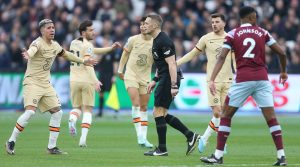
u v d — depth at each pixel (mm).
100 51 31500
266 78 22844
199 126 41875
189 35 60125
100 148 29188
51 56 26078
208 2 66562
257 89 22875
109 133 36969
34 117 49250
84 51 30531
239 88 22734
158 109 25969
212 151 28438
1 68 55875
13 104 55062
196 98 53188
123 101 54312
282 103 52250
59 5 67000
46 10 62906
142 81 31031
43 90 26047
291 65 52906
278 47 22953
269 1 62062
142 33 31109
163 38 25422
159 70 25906
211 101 28484
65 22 61625
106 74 48469
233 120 47281
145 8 64375
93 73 30734
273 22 59438
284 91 52250
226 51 22781
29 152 26922
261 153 27625
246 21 22953
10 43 62062
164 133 26016
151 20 25547
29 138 33406
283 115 51875
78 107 31094
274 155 26828
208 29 59469
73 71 31109
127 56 31734
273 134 23078
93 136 35219
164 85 25734
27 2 65875
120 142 32125
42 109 26391
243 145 31125
